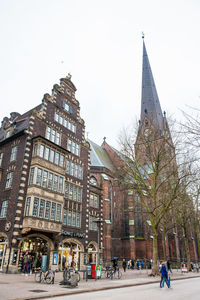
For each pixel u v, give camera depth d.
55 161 31.06
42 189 27.92
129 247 50.62
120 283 19.78
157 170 31.52
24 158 28.08
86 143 39.38
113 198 55.69
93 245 36.69
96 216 38.91
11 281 17.81
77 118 38.69
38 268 26.16
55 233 28.84
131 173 34.25
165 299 12.71
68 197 32.91
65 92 37.28
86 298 12.42
